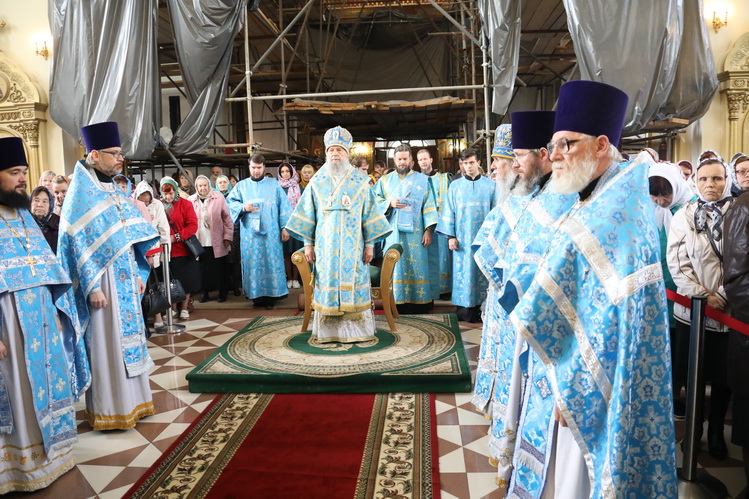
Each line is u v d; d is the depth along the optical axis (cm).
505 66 723
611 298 171
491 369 332
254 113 1432
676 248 326
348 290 484
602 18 705
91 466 309
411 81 1389
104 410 350
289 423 354
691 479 269
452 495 270
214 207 730
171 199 640
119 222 351
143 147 818
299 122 1454
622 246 173
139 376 366
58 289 310
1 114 933
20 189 292
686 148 889
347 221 486
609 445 170
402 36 1359
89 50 816
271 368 425
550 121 254
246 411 376
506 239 284
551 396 195
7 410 277
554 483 196
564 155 184
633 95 715
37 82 938
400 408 374
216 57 809
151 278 573
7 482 281
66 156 954
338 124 1161
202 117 825
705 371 306
